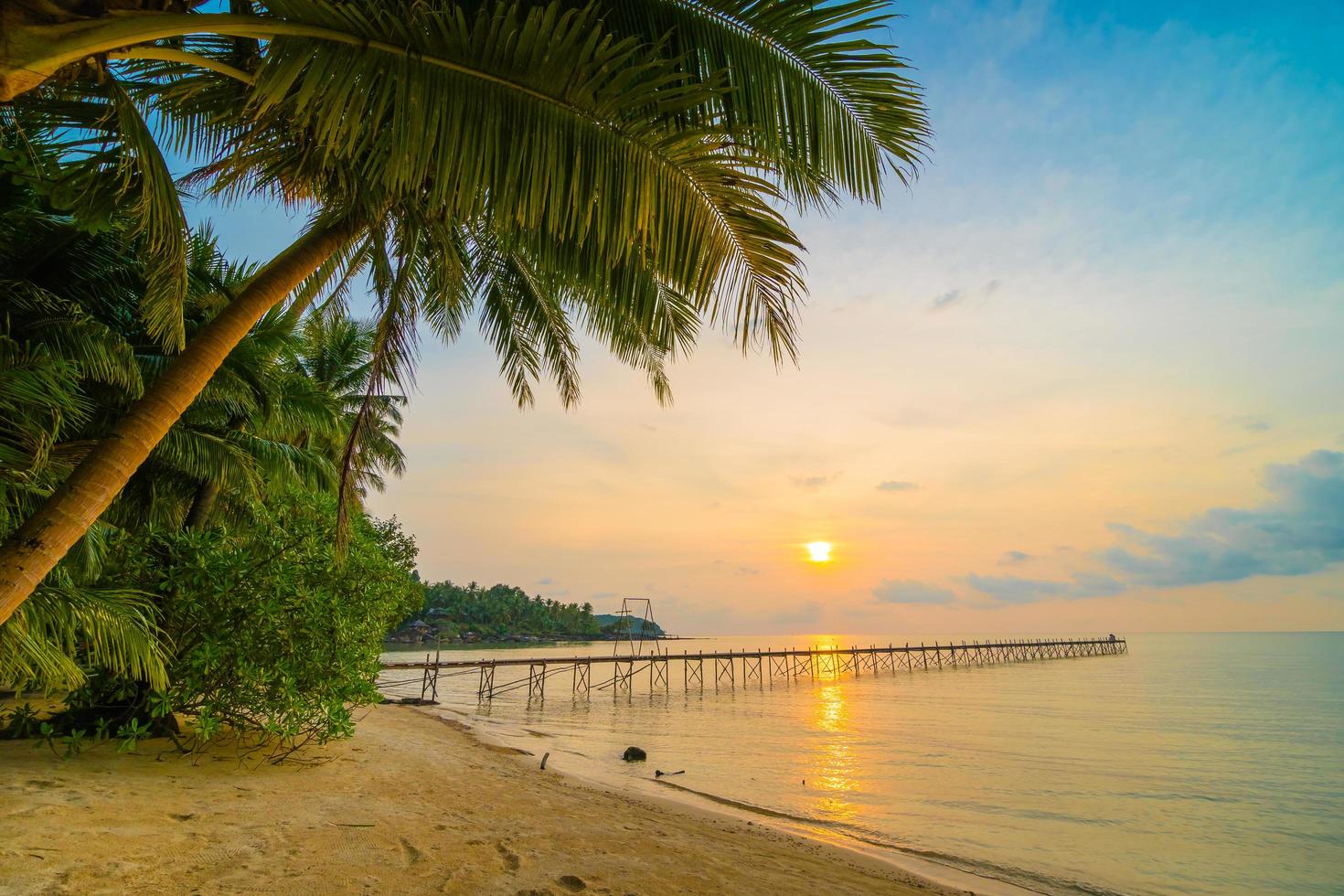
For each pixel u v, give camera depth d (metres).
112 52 2.65
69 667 5.07
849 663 67.69
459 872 4.66
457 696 40.31
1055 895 7.97
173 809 5.15
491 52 2.76
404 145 2.77
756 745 20.61
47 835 4.16
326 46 2.63
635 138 3.02
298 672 7.43
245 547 8.14
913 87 3.39
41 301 5.64
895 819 11.69
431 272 6.09
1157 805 13.66
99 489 2.96
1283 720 28.67
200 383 3.39
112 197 3.94
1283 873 9.54
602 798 9.39
